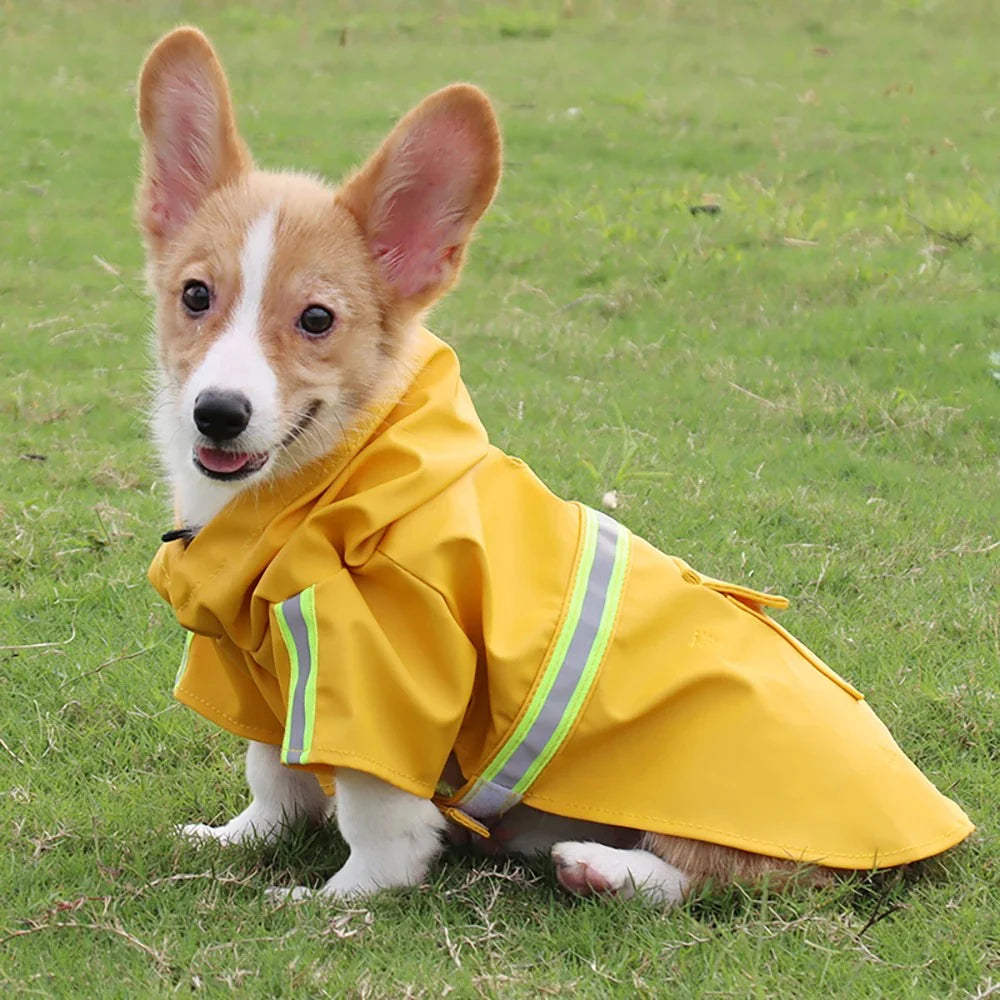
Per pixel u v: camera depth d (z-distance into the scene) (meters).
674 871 4.14
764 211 12.70
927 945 3.86
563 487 7.52
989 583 6.42
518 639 3.97
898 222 12.34
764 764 4.06
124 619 6.07
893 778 4.15
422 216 4.27
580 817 4.07
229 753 5.15
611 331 10.41
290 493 4.05
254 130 15.20
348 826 4.12
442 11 22.09
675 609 4.20
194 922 3.90
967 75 18.48
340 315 4.09
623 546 4.24
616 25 21.56
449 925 3.97
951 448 8.32
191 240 4.16
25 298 10.83
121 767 5.04
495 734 4.02
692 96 17.22
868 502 7.39
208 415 3.86
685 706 4.13
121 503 7.31
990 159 14.44
